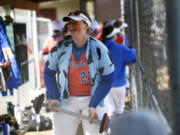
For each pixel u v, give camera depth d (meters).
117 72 18.20
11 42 17.16
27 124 17.33
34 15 27.78
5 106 16.45
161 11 5.47
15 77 16.45
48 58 11.37
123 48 17.98
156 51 6.47
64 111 10.88
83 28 10.93
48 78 11.47
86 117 10.65
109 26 18.34
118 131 3.53
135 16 14.98
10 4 17.77
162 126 3.46
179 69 4.54
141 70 12.39
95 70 10.97
